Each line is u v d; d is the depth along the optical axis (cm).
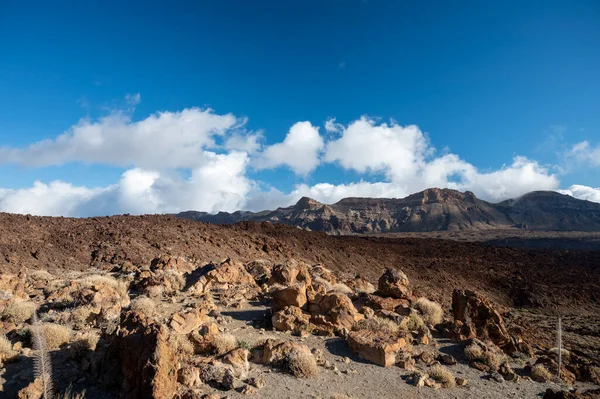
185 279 2500
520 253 10162
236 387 1075
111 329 1310
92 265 3697
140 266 3319
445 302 3759
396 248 9694
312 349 1448
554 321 4353
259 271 2977
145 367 887
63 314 1541
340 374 1288
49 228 4381
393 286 2139
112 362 1023
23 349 1209
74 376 1055
